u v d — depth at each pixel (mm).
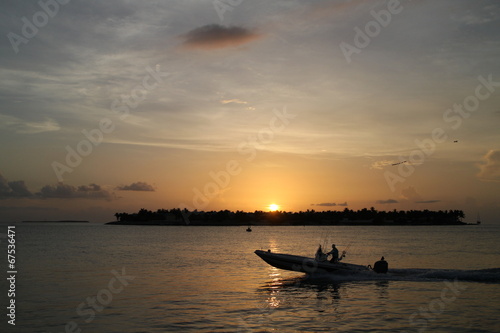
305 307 18469
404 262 37406
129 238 95688
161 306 18656
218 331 14734
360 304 19031
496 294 21219
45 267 33750
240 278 27312
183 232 155625
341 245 65812
